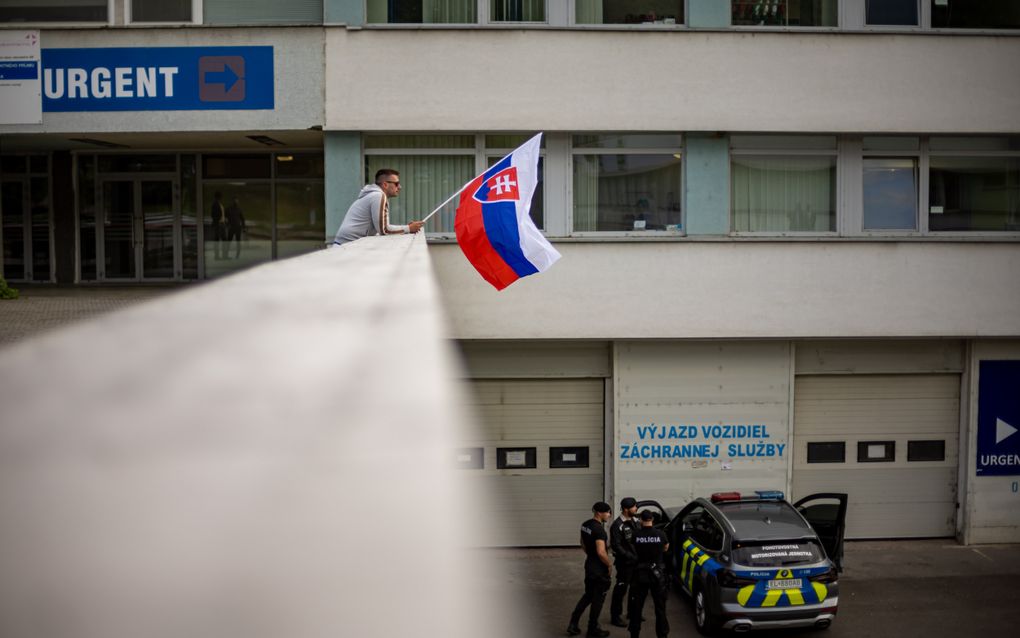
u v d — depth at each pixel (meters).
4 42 15.17
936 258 16.45
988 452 17.30
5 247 18.91
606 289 16.06
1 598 0.32
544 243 12.02
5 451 0.40
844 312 16.36
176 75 15.23
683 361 16.62
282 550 0.38
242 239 18.89
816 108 16.00
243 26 15.23
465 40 15.43
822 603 12.65
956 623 13.61
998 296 16.58
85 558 0.34
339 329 0.87
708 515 13.74
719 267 16.16
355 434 0.51
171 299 1.05
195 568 0.35
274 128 15.32
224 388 0.55
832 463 17.23
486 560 0.61
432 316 1.13
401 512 0.44
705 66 15.79
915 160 16.62
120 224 18.91
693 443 16.73
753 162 16.39
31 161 18.83
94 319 0.85
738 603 12.53
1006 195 16.78
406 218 15.85
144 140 17.06
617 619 13.45
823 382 17.11
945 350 17.16
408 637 0.35
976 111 16.27
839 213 16.48
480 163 15.84
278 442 0.47
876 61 16.06
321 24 15.27
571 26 15.55
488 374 16.64
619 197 16.14
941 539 17.59
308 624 0.34
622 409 16.61
